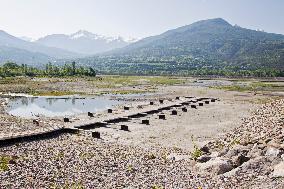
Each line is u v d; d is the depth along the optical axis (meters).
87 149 38.59
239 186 23.97
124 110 77.75
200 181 26.08
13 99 105.44
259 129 43.38
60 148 38.69
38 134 46.31
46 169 28.56
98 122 59.38
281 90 149.00
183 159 34.72
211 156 32.84
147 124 61.41
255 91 141.62
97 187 24.25
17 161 31.06
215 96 118.88
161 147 43.22
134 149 40.66
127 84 178.88
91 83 178.50
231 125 60.66
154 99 106.38
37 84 157.75
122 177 27.14
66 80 194.12
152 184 25.27
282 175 24.38
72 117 68.69
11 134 44.47
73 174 27.42
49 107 87.75
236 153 31.73
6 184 23.62
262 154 29.84
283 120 43.31
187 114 74.25
